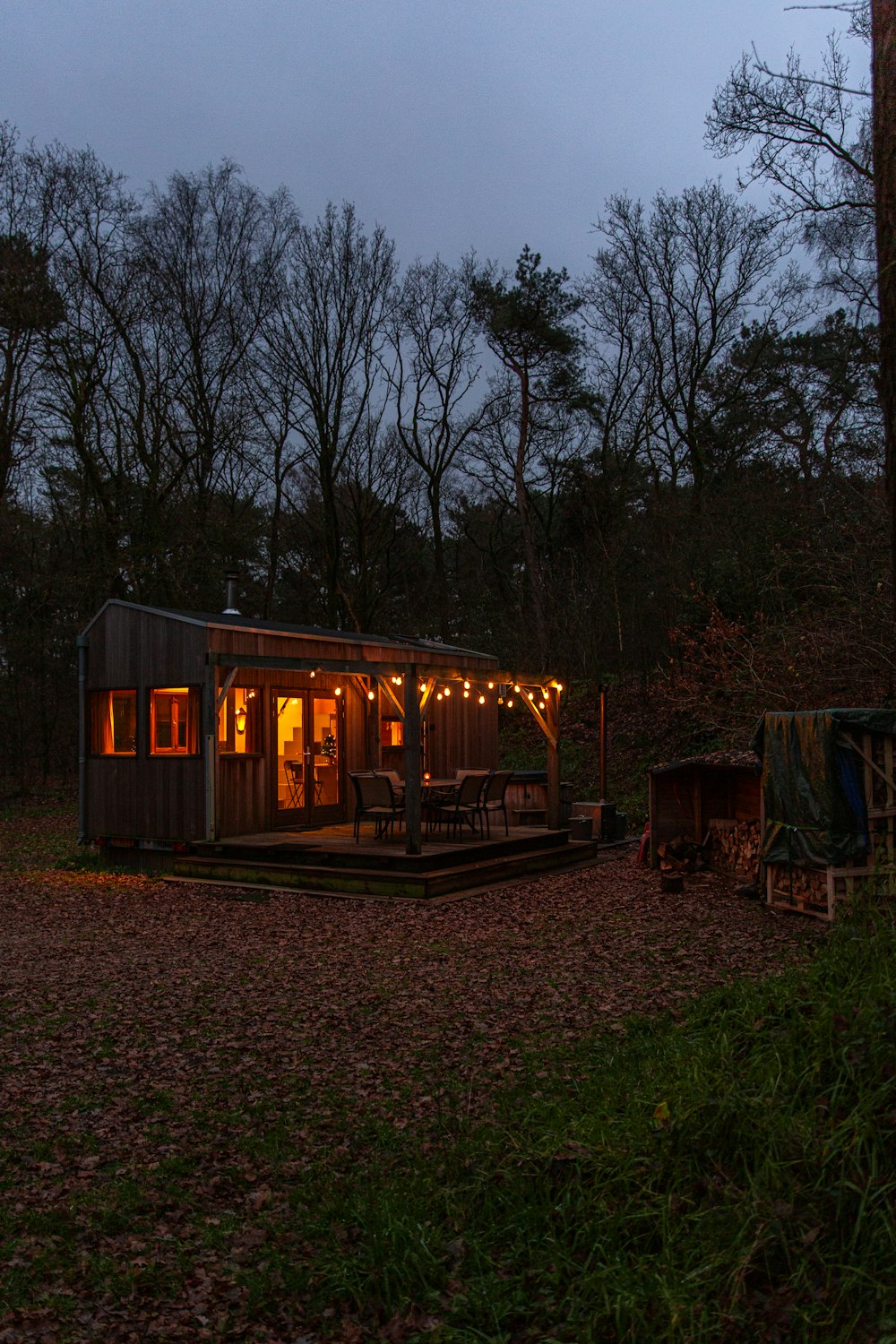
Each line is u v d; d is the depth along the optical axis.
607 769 19.50
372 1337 2.98
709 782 12.30
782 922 8.52
